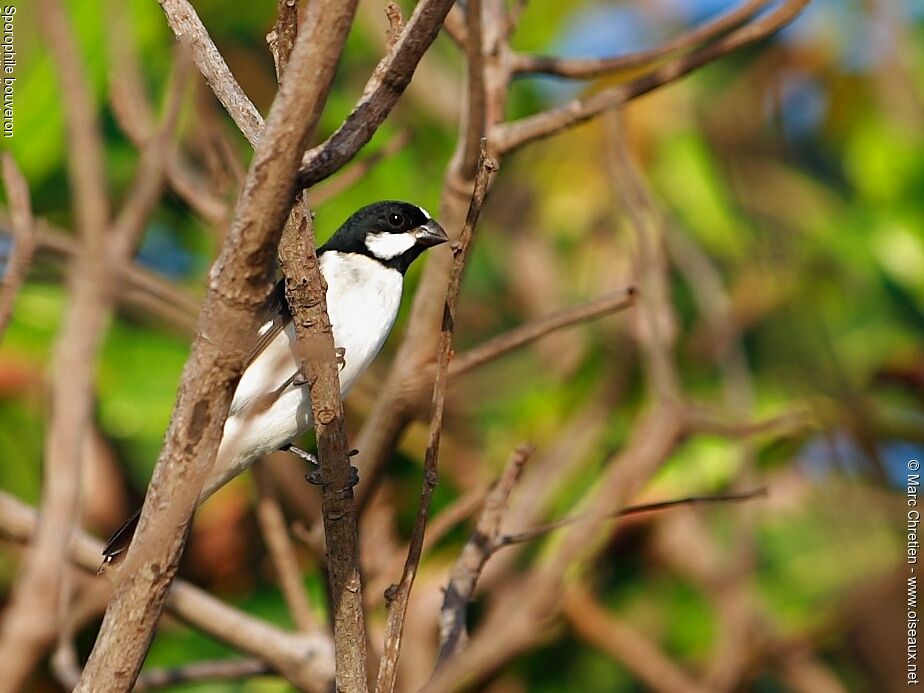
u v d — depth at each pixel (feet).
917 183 38.96
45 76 33.06
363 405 36.91
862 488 35.65
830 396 37.42
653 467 27.94
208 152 28.78
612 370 35.50
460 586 23.13
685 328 38.58
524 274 43.14
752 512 31.07
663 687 32.27
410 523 36.76
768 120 46.32
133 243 25.20
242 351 18.19
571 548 26.63
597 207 42.86
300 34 16.61
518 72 27.32
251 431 25.98
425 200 38.14
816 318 39.65
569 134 43.34
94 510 35.35
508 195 44.34
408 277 37.09
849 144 42.70
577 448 34.35
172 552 18.67
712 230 41.34
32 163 33.53
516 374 41.06
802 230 42.06
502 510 23.22
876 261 38.52
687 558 35.96
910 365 37.78
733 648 30.42
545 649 36.68
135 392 35.32
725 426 28.22
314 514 36.22
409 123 38.70
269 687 35.50
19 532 27.73
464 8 26.73
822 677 33.88
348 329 28.48
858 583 34.30
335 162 18.39
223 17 38.73
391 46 20.27
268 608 35.94
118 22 27.78
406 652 33.86
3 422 35.63
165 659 35.83
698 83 45.21
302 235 18.74
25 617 24.85
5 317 23.63
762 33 26.45
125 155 36.27
